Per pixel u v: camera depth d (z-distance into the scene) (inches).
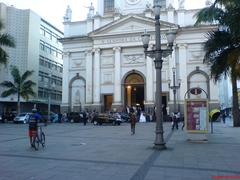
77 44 2112.5
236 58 841.5
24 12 2583.7
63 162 407.5
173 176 326.3
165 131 996.6
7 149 536.4
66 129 1120.8
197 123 670.5
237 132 932.6
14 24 2517.2
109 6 2172.7
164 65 1908.2
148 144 617.9
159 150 527.2
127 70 1969.7
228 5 725.3
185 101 682.2
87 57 2066.9
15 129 1120.2
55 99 3026.6
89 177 320.5
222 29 931.3
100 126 1349.7
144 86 1925.4
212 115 962.7
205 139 663.1
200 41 1875.0
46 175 329.4
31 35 2593.5
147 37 578.9
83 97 2071.9
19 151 511.8
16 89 1989.4
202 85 1857.8
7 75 2391.7
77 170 355.9
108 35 1994.3
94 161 415.8
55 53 3093.0
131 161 416.5
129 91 1995.6
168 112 1830.7
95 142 659.4
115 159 432.5
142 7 2094.0
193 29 1879.9
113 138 753.0
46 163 400.2
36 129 537.0
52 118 1876.2
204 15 954.1
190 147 569.9
